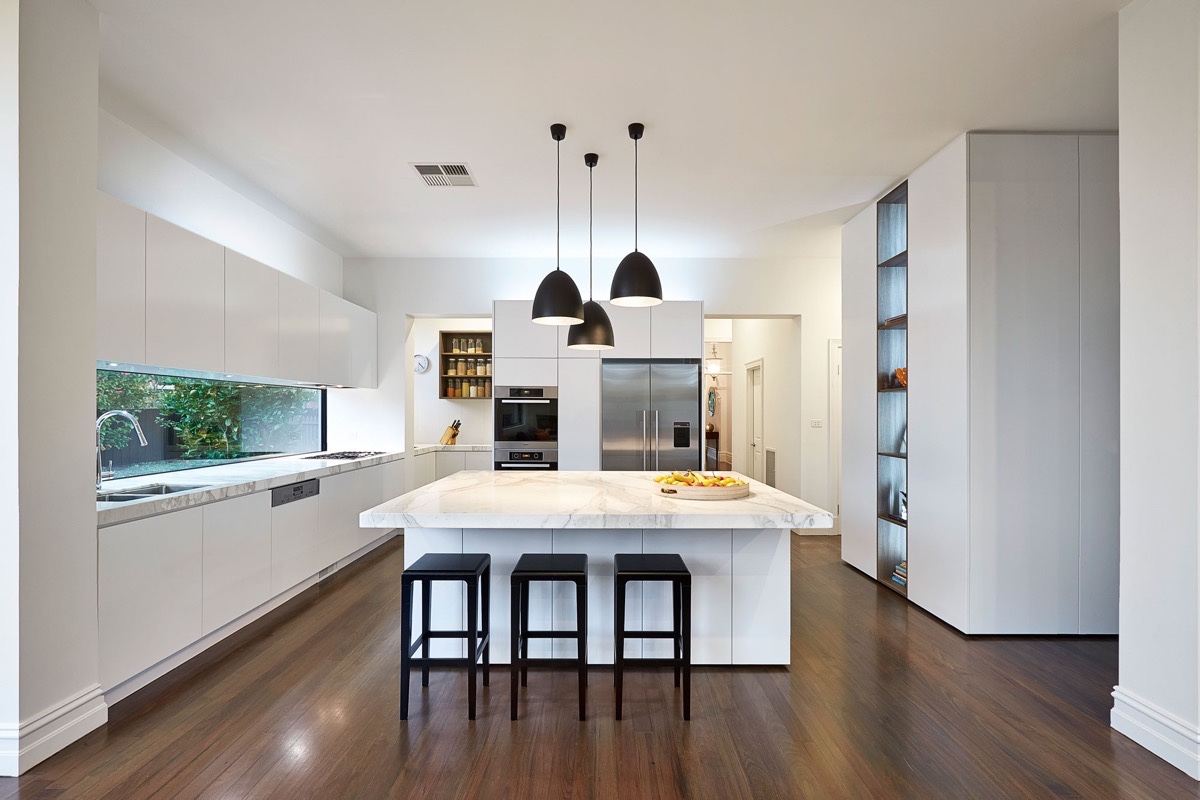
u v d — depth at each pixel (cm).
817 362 606
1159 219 214
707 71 271
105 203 256
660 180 401
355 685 271
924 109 305
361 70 269
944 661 297
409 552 299
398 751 217
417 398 739
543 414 566
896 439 423
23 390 199
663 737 227
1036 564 329
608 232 518
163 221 293
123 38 245
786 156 362
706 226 501
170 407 375
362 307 579
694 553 296
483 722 238
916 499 380
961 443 332
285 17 232
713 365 1030
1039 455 329
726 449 1050
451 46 251
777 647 294
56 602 212
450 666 258
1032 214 330
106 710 234
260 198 432
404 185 407
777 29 240
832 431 609
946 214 346
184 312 310
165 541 269
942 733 230
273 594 361
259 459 477
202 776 200
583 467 564
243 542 330
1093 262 330
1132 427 226
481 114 309
